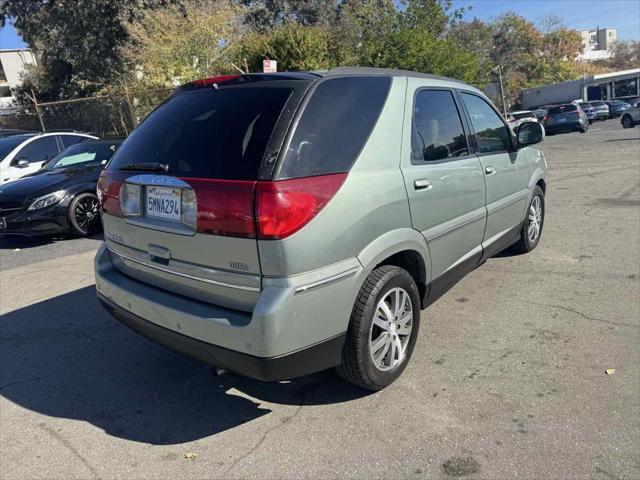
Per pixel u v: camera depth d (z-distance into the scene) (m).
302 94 2.68
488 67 18.53
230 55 17.59
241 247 2.46
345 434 2.79
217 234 2.51
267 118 2.61
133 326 3.09
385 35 15.76
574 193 9.08
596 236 6.27
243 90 2.89
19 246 7.58
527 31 60.84
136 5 22.88
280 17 29.12
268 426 2.90
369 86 3.08
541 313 4.18
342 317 2.69
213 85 3.09
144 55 18.14
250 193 2.39
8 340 4.15
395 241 2.97
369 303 2.82
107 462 2.66
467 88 4.28
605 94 54.75
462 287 4.83
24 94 29.30
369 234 2.79
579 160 13.73
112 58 24.30
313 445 2.71
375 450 2.65
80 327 4.36
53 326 4.39
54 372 3.61
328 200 2.56
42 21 25.30
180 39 17.67
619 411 2.87
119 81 22.66
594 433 2.70
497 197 4.46
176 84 17.91
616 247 5.79
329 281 2.57
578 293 4.54
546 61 66.06
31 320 4.54
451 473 2.46
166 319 2.78
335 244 2.59
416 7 15.85
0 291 5.38
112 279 3.24
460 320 4.12
